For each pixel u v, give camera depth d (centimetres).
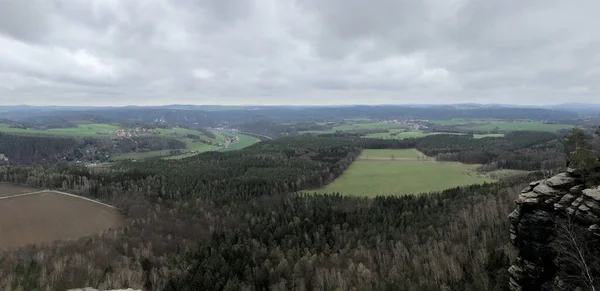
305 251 10644
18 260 9725
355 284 8712
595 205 3731
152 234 12262
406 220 12138
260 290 9369
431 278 7894
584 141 4956
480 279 6462
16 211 13250
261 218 13212
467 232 9600
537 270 4381
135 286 9019
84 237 11756
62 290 8525
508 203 10538
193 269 9594
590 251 3759
